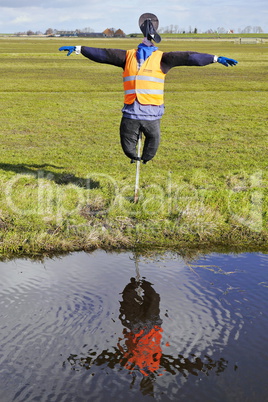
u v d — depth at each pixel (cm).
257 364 418
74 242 722
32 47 9062
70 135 1648
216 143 1511
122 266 648
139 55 756
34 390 381
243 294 561
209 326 484
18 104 2362
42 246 709
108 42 12362
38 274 620
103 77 3684
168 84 3272
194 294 561
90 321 492
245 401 369
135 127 795
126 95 782
